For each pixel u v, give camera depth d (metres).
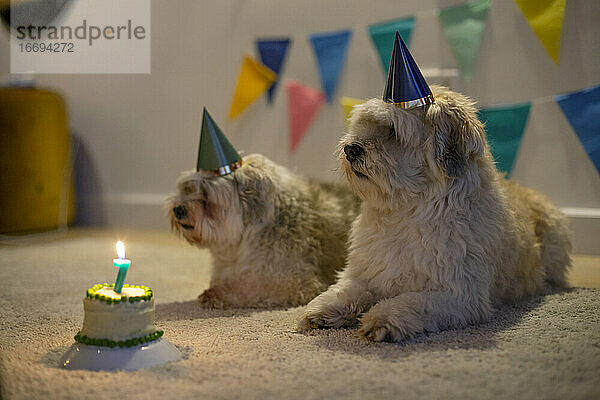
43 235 4.43
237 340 1.87
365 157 1.96
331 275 2.56
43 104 4.44
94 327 1.65
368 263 2.12
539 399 1.38
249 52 4.29
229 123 4.38
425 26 3.73
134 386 1.46
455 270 1.94
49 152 4.48
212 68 4.42
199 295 2.47
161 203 4.64
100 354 1.62
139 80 4.68
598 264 3.25
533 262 2.38
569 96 3.44
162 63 4.59
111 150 4.83
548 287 2.62
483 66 3.63
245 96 4.20
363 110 2.08
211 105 4.45
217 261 2.59
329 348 1.76
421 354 1.68
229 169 2.44
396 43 2.04
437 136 1.95
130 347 1.63
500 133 3.54
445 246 1.96
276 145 4.24
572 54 3.46
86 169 4.92
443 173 1.95
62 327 2.10
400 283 2.04
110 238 4.32
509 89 3.60
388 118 1.98
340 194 2.73
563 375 1.51
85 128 4.89
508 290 2.24
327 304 1.99
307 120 4.08
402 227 2.03
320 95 4.05
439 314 1.88
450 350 1.70
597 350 1.70
